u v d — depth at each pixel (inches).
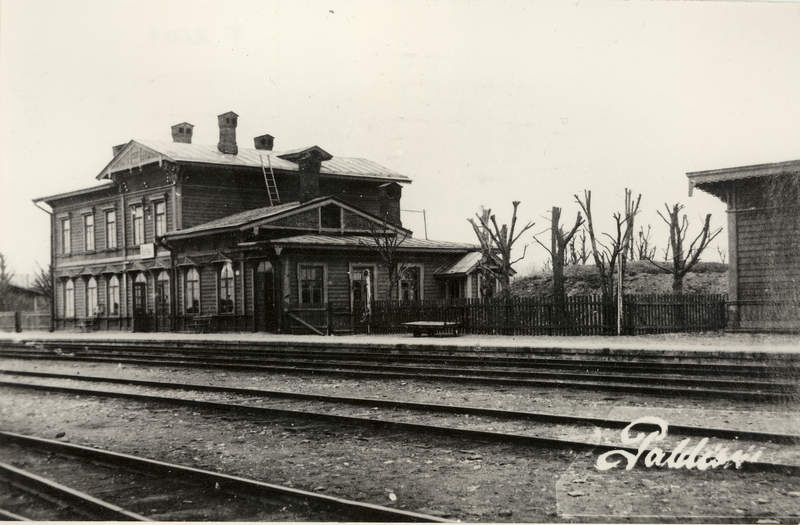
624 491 289.3
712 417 420.2
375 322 1187.3
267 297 1258.0
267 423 457.7
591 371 641.6
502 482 307.4
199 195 1470.2
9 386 707.4
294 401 537.0
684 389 498.9
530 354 770.2
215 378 706.8
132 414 519.5
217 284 1360.7
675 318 982.4
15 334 1617.9
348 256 1296.8
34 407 577.9
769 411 435.2
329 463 351.6
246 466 353.7
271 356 908.0
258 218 1245.1
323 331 1206.3
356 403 507.5
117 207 1620.3
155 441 424.2
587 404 479.2
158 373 774.5
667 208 1360.7
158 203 1507.1
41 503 310.3
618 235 1237.7
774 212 907.4
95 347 1178.6
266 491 292.4
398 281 1309.1
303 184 1402.6
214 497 300.4
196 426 462.0
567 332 989.2
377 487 307.4
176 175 1438.2
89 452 382.0
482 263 1316.4
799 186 887.1
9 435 441.7
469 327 1079.6
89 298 1713.8
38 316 1875.0
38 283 2156.7
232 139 1558.8
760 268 919.0
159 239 1421.0
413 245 1359.5
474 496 290.2
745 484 293.3
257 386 634.2
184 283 1440.7
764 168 890.1
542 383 557.6
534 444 362.3
